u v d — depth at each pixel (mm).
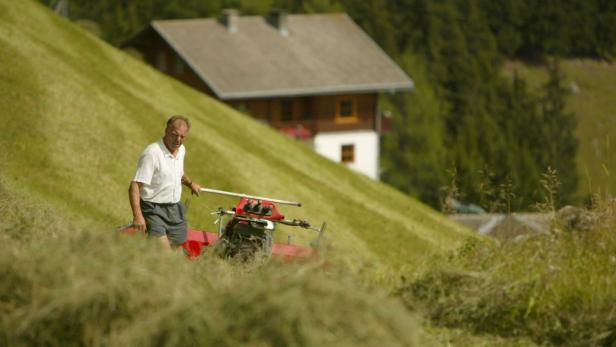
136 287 13820
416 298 20047
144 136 52781
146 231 24766
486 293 19859
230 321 12789
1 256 13977
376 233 52812
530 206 25969
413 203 67438
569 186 189000
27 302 13633
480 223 61094
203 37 141750
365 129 147375
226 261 18250
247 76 137000
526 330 19359
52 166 43094
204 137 56844
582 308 19594
